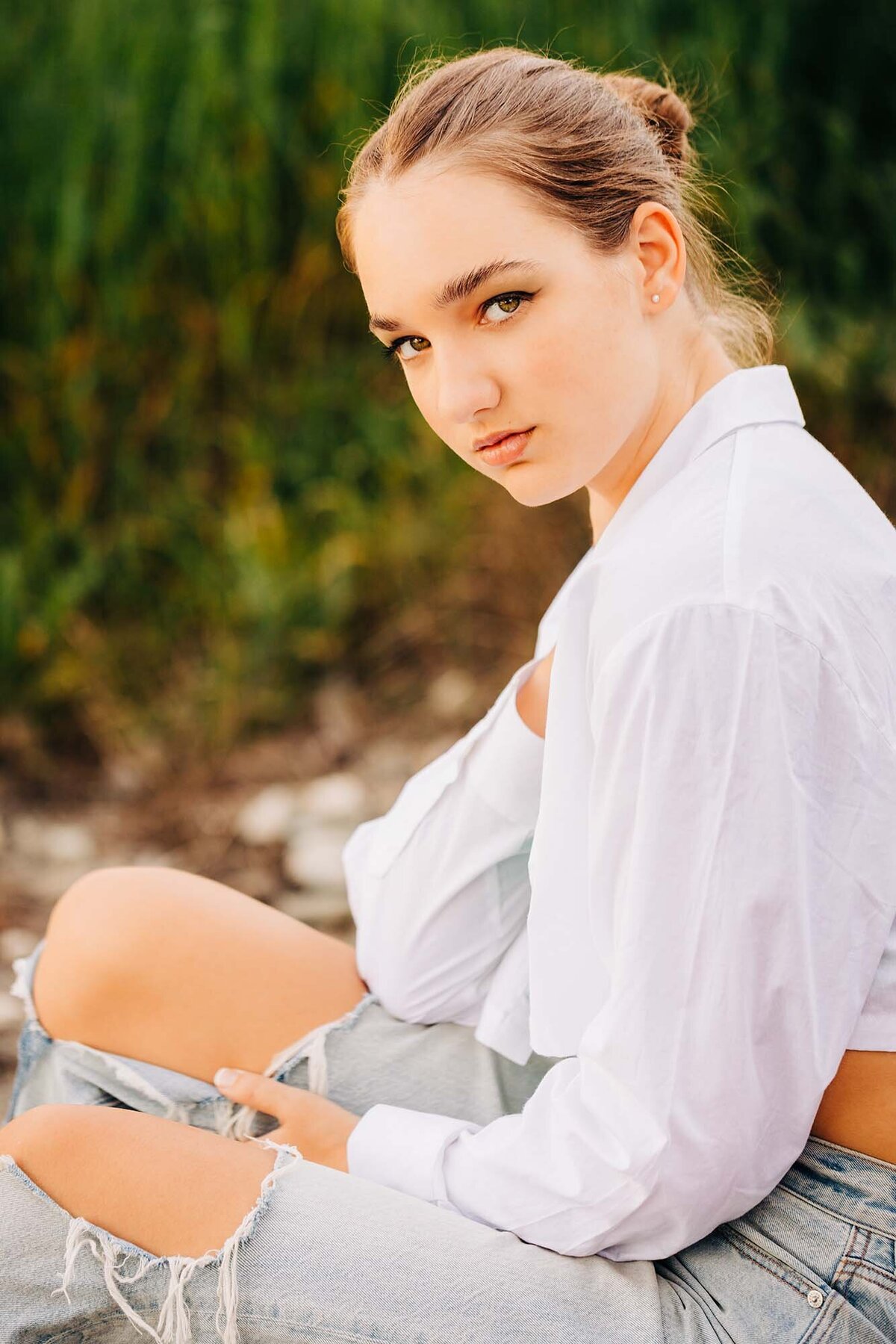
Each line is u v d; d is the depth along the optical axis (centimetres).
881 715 113
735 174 338
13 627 339
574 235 120
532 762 138
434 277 119
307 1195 121
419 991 147
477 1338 113
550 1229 120
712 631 110
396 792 314
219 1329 117
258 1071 146
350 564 346
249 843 302
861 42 356
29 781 331
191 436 361
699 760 110
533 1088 148
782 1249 118
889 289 359
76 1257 118
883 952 117
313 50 353
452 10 349
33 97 355
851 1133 119
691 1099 112
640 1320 115
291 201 360
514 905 147
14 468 357
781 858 109
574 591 123
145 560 352
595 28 345
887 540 125
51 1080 147
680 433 129
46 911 282
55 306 352
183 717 336
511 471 127
